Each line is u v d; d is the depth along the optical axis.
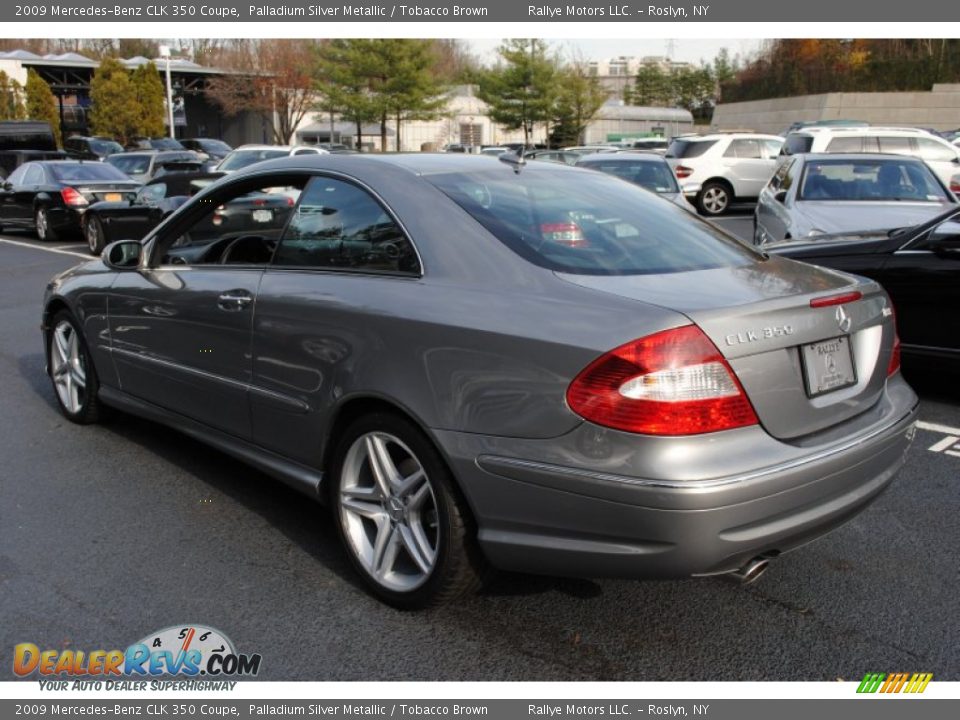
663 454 2.56
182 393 4.31
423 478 3.15
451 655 3.02
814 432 2.87
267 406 3.73
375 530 3.47
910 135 17.02
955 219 5.96
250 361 3.78
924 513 4.15
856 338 3.09
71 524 4.03
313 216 3.71
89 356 5.14
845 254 6.20
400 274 3.27
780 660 2.99
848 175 9.54
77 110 55.00
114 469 4.72
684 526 2.57
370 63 37.78
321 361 3.40
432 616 3.26
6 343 7.91
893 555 3.73
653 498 2.55
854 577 3.54
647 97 72.38
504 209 3.35
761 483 2.62
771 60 48.28
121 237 14.71
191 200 4.38
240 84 48.28
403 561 3.41
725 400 2.63
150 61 46.16
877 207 8.87
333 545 3.84
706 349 2.61
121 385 4.87
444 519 3.02
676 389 2.57
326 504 3.62
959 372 5.84
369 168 3.60
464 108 53.34
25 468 4.73
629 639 3.11
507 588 3.46
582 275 3.00
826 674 2.91
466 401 2.89
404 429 3.10
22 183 17.14
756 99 48.25
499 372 2.82
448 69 67.19
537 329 2.79
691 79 71.44
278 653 3.04
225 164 20.75
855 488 2.96
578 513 2.69
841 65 43.41
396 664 2.97
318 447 3.51
